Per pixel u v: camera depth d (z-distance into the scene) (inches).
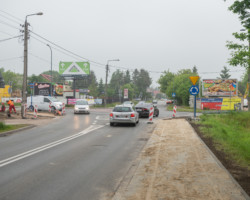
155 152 314.3
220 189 182.5
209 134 460.4
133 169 246.7
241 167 248.5
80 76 2226.9
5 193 185.8
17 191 189.9
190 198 166.4
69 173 236.5
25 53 831.7
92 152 331.3
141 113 916.6
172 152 310.0
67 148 358.0
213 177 210.5
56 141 417.7
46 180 215.8
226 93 1811.0
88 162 277.9
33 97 1183.6
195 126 595.8
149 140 411.2
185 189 183.0
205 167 241.1
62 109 1066.1
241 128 763.4
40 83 2290.8
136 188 187.2
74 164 269.3
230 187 186.5
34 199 174.7
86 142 408.5
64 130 563.5
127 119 636.1
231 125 785.6
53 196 180.1
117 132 532.1
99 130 565.3
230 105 1610.5
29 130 563.2
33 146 372.8
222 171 227.9
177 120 747.4
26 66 834.2
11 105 899.4
